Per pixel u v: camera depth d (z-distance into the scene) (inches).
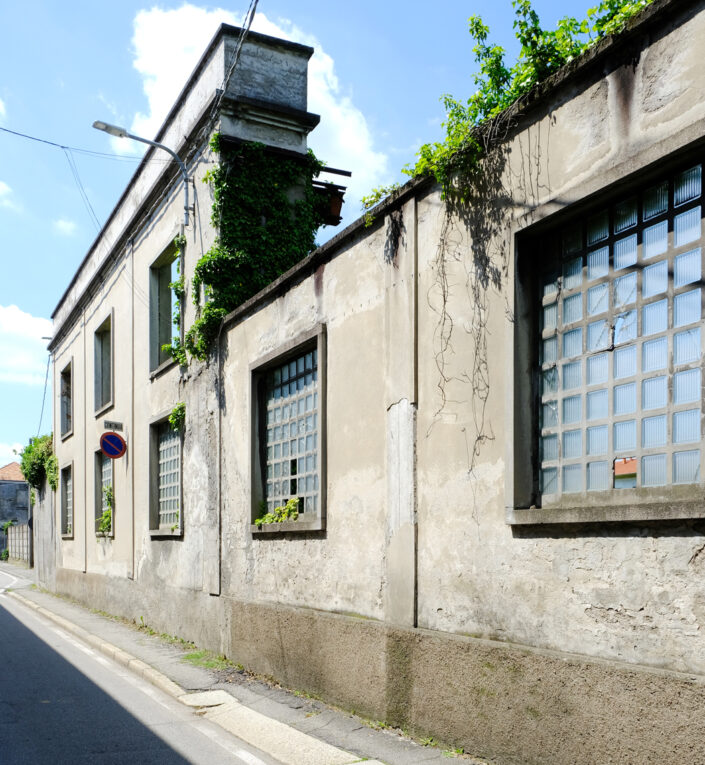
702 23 155.3
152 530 500.4
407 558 234.7
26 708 287.4
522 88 218.1
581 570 173.9
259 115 442.9
